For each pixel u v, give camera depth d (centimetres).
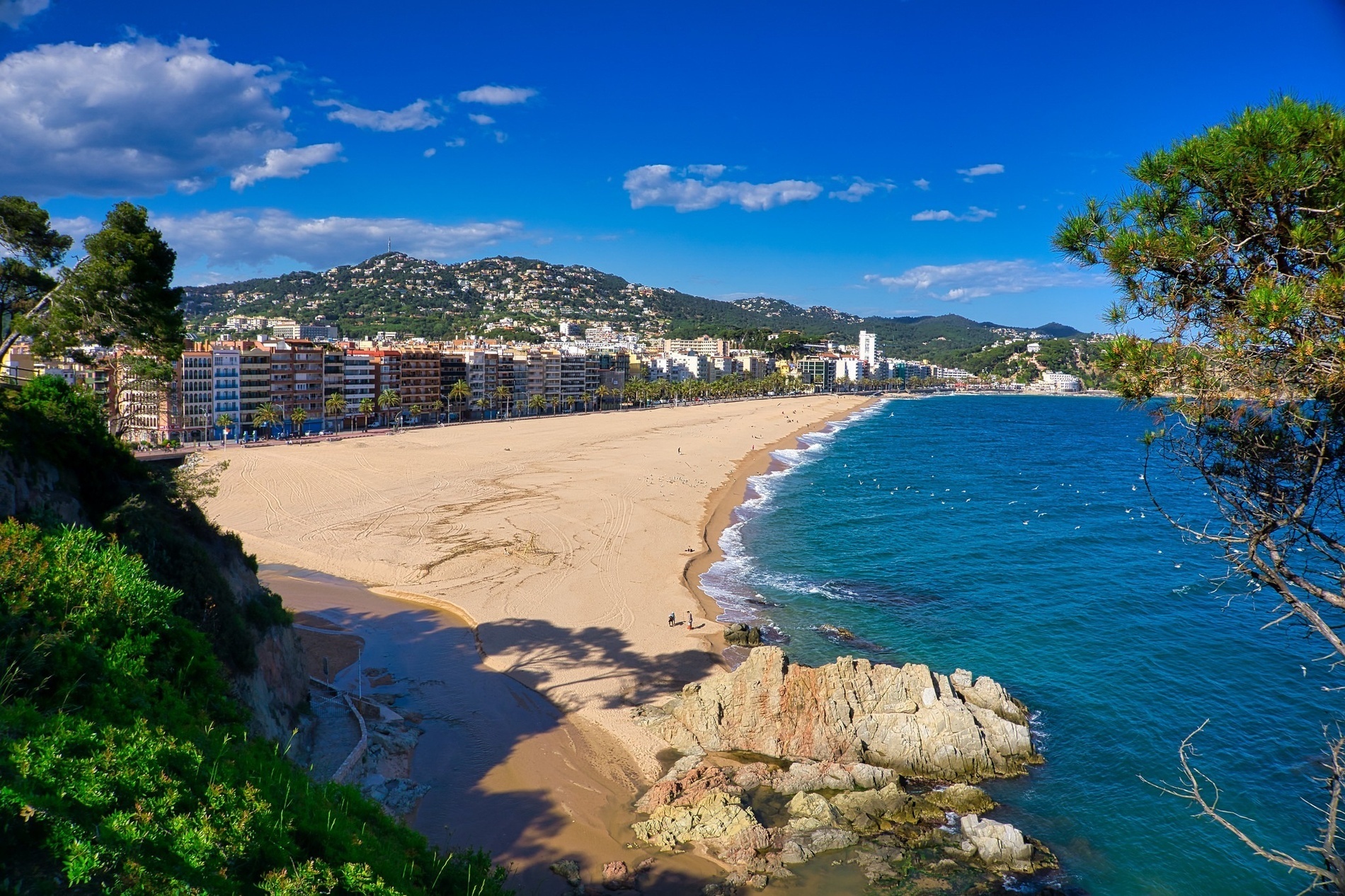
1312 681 4141
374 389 17362
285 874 1465
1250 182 1031
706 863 2783
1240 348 1048
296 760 3144
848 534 7712
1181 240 1083
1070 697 4012
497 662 4475
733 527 7969
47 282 4300
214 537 3669
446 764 3422
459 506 8256
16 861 1242
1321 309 966
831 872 2730
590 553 6550
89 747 1533
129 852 1315
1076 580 6094
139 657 1947
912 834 2936
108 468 3406
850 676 3650
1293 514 1112
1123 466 13088
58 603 1955
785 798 3167
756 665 3738
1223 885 2667
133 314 4022
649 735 3681
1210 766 3356
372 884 1593
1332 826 1252
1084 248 1220
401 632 4947
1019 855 2786
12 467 2855
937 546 7219
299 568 6300
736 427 18625
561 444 13850
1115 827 2984
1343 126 949
